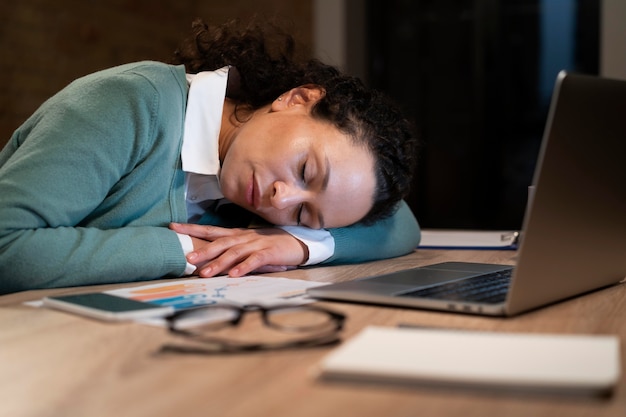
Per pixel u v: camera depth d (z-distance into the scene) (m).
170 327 0.80
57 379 0.67
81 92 1.34
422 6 4.88
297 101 1.49
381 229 1.61
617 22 4.09
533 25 4.72
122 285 1.21
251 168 1.39
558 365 0.61
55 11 3.97
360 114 1.42
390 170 1.45
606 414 0.55
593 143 0.95
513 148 4.83
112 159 1.31
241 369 0.68
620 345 0.78
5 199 1.21
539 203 0.88
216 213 1.58
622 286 1.17
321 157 1.37
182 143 1.43
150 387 0.64
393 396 0.59
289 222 1.45
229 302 0.99
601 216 1.03
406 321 0.89
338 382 0.63
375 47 4.94
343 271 1.40
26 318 0.90
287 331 0.82
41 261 1.18
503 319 0.90
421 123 4.93
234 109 1.59
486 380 0.59
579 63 4.68
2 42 3.70
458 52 4.85
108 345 0.77
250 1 4.76
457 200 4.92
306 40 4.66
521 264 0.88
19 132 1.43
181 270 1.28
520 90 4.78
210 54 1.67
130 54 4.45
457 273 1.21
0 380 0.67
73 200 1.26
